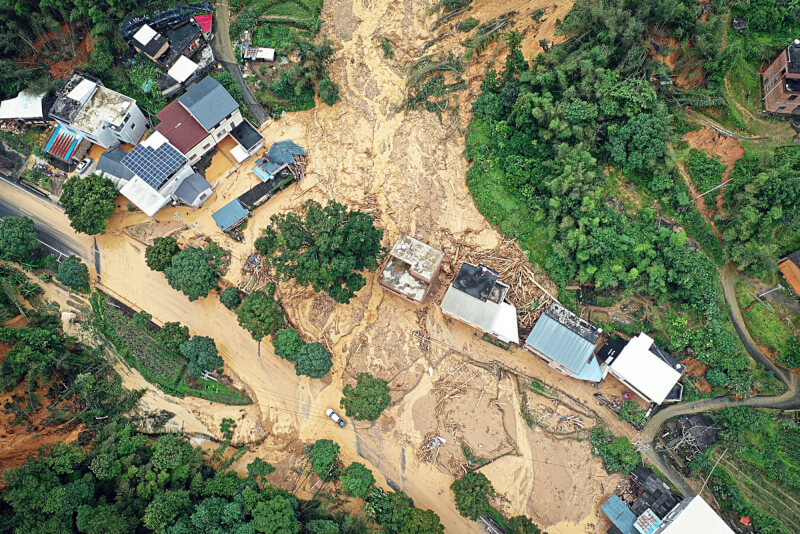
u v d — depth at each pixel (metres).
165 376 71.12
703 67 69.62
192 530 58.44
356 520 63.31
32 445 63.78
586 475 67.44
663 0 66.88
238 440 69.44
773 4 69.50
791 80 65.44
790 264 66.00
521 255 72.69
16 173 77.56
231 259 75.25
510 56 74.94
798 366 65.06
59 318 72.38
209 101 73.75
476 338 72.25
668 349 68.75
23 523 56.06
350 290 69.12
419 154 77.75
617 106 68.75
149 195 73.69
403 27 82.12
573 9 72.88
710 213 69.50
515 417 69.62
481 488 63.91
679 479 66.38
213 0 83.12
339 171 78.12
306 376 71.69
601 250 67.69
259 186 76.81
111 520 56.72
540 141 73.19
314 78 78.88
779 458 64.38
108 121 74.75
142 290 74.50
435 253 69.94
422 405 70.44
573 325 67.75
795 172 64.06
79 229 72.62
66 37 79.19
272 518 59.41
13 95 78.94
